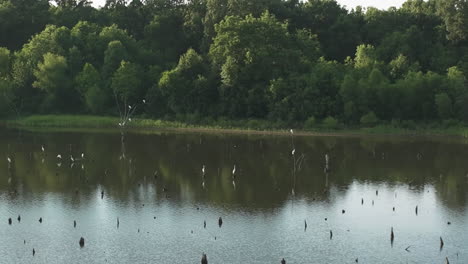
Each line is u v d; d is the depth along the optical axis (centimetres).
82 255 4412
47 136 10625
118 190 6344
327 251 4509
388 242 4706
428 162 8019
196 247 4584
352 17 15762
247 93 12425
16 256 4378
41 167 7562
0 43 16175
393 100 11662
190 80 12875
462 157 8412
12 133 11050
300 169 7506
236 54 12612
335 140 10200
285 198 6038
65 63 13625
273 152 8844
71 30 15312
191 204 5784
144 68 14425
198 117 12469
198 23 15938
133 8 17475
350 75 11912
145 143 9781
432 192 6284
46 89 13450
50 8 17862
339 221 5253
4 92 13075
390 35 14475
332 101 11819
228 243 4675
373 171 7394
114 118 12975
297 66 12731
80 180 6819
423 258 4356
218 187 6500
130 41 14875
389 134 10969
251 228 5044
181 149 9119
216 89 12812
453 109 11338
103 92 13300
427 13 15400
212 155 8556
